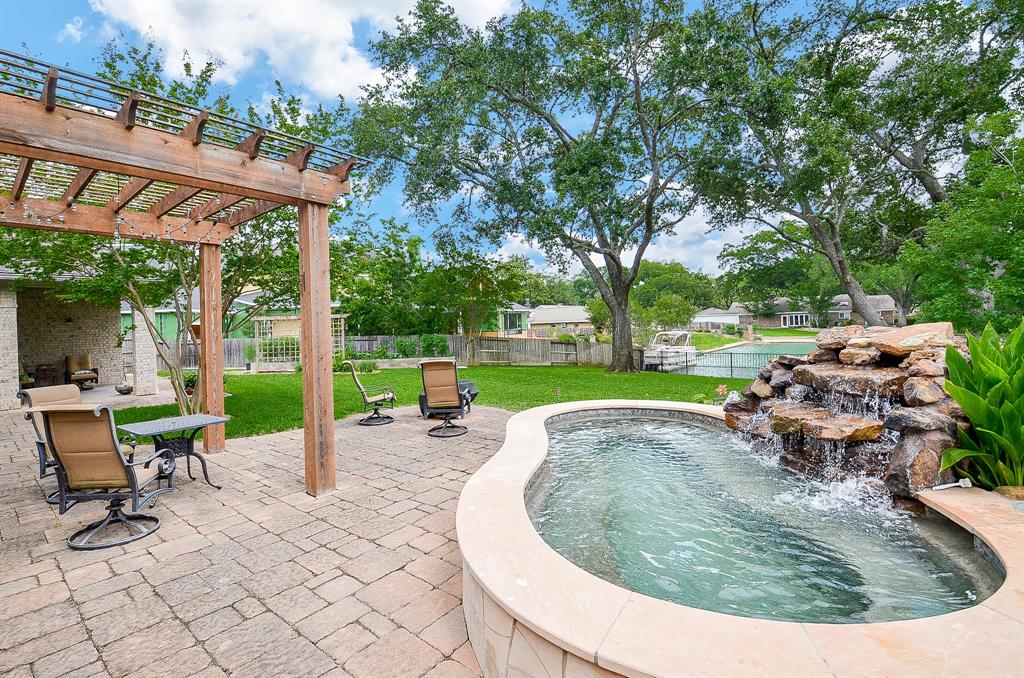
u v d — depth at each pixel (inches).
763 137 549.6
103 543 137.4
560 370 770.8
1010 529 102.0
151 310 533.3
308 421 179.5
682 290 2322.8
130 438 275.9
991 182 386.3
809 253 789.2
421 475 202.4
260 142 157.4
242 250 338.3
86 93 122.4
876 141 594.9
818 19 586.2
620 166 550.0
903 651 62.2
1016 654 61.2
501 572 86.7
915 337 186.4
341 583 115.8
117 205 212.1
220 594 111.3
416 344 861.2
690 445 221.1
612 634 67.1
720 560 110.9
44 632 97.0
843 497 150.9
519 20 585.9
